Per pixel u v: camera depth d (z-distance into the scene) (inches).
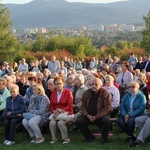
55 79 346.6
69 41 1998.0
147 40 1662.2
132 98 333.4
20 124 377.4
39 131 334.3
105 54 1788.9
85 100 337.4
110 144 321.4
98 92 335.0
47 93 383.9
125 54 1663.4
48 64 711.1
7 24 1706.4
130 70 502.3
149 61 667.4
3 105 374.6
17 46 1670.8
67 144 325.1
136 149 304.7
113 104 365.1
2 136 362.9
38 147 318.0
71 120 333.4
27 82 429.7
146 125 311.6
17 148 317.1
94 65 936.9
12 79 420.2
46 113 343.9
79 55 1807.3
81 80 370.0
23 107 346.9
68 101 340.2
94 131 368.5
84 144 323.9
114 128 378.3
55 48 2003.0
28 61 1571.1
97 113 327.9
